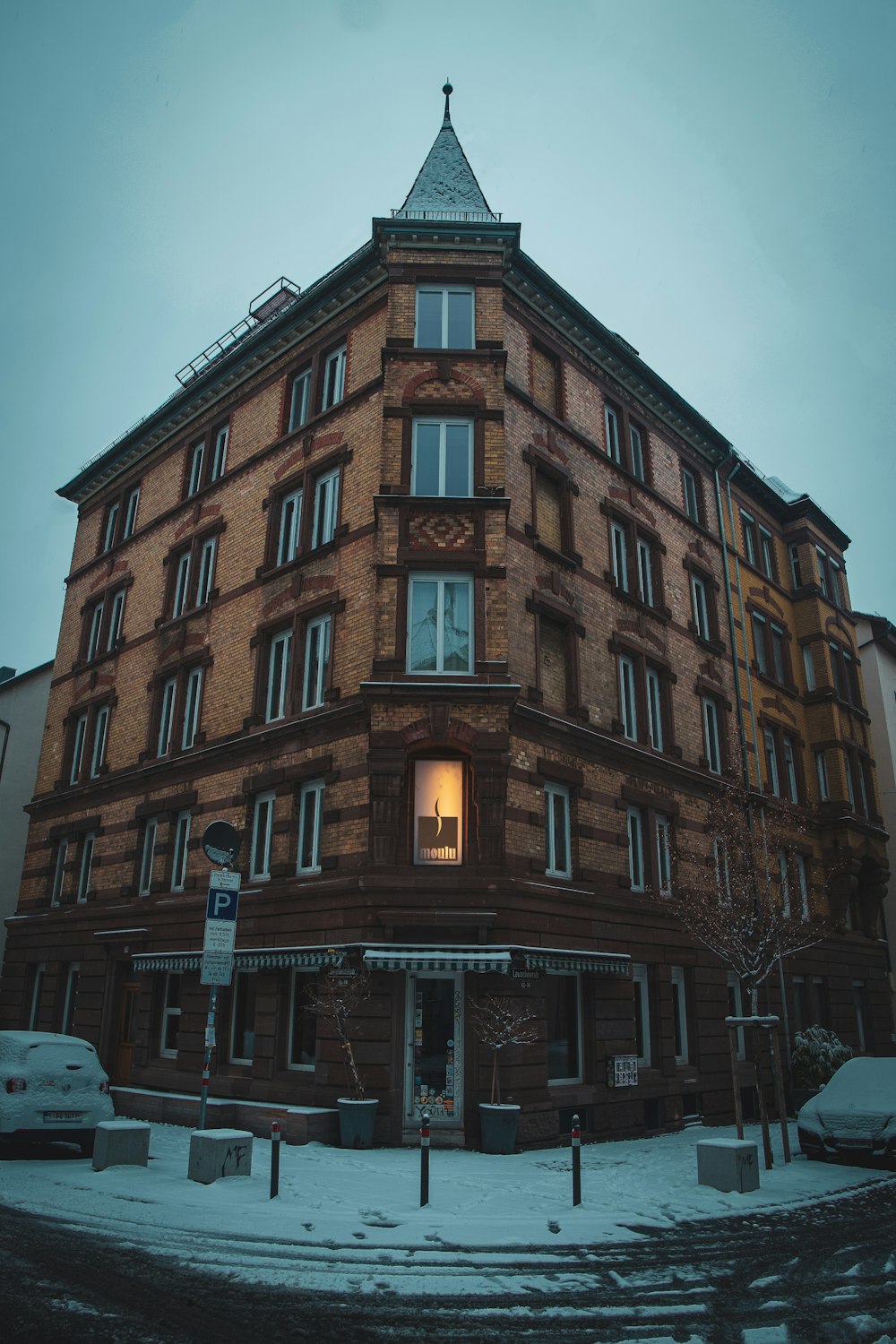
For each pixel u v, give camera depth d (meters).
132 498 27.20
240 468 22.09
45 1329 6.02
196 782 20.19
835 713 28.50
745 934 18.09
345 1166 12.08
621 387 23.36
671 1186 11.34
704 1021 20.20
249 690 19.56
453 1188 10.83
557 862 17.22
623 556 21.69
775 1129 18.81
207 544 23.02
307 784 17.55
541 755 16.95
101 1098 12.64
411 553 16.84
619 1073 16.73
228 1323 6.27
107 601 26.16
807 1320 6.70
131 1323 6.19
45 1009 23.20
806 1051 22.67
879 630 34.28
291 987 16.56
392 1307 6.74
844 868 26.94
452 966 14.14
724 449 26.61
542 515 19.25
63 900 23.70
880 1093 13.80
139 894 21.28
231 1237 8.32
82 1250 7.83
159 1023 19.58
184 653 21.86
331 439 19.56
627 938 18.19
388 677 16.17
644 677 20.88
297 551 19.39
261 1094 16.02
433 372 18.28
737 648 25.58
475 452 17.75
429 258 19.31
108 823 22.91
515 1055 14.62
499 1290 7.21
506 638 16.52
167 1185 10.32
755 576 27.88
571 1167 12.42
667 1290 7.32
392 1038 14.50
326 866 16.06
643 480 23.55
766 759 26.02
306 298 21.02
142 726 22.75
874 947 28.50
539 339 20.61
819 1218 9.96
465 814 15.86
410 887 14.95
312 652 18.53
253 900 17.38
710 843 21.58
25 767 31.91
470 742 15.66
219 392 23.97
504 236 19.30
